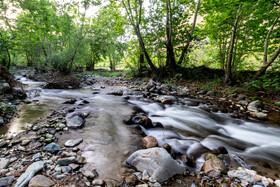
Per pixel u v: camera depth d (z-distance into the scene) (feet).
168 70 40.37
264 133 12.63
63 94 22.79
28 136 8.67
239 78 29.96
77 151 7.52
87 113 13.88
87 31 46.57
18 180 5.03
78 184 5.20
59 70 37.45
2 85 14.93
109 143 8.68
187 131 12.29
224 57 34.50
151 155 6.43
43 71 44.60
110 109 16.20
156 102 21.52
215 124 14.53
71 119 11.20
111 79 48.01
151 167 6.01
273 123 14.62
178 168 6.28
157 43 38.60
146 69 45.80
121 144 8.69
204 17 30.07
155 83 34.81
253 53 32.14
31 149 7.34
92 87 31.94
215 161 6.81
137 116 12.76
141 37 39.01
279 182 5.92
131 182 5.44
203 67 39.01
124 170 6.22
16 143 7.83
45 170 5.79
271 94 21.91
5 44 21.47
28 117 11.84
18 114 12.30
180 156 7.78
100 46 78.28
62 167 6.00
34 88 25.52
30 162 6.29
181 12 37.76
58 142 8.33
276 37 26.02
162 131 11.64
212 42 35.81
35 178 5.16
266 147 10.22
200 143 9.93
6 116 11.24
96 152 7.57
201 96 26.05
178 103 21.48
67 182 5.25
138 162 6.42
